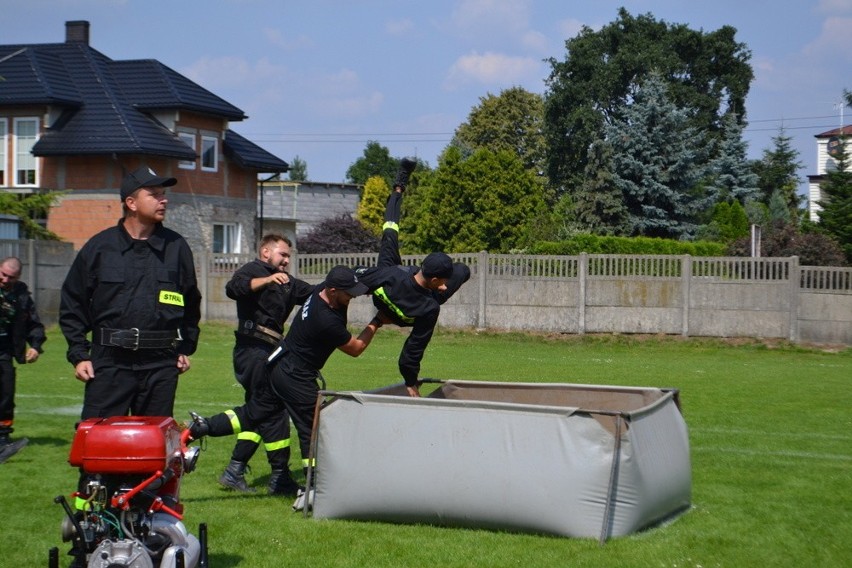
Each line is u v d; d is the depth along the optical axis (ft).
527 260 84.53
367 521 23.80
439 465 22.93
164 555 17.22
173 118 118.73
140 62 125.29
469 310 85.92
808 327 80.28
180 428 20.16
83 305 22.03
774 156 225.56
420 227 152.87
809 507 26.27
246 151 129.90
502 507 22.52
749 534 23.40
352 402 23.79
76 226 116.16
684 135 179.11
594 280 83.41
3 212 96.37
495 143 254.47
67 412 41.27
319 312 24.99
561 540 22.12
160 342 21.94
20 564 20.74
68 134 114.83
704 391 51.96
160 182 21.77
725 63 230.48
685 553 21.54
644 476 22.90
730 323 81.71
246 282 27.43
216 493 27.22
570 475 22.16
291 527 23.39
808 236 102.58
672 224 172.86
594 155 177.37
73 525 17.48
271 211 200.75
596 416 22.35
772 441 36.70
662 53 222.07
